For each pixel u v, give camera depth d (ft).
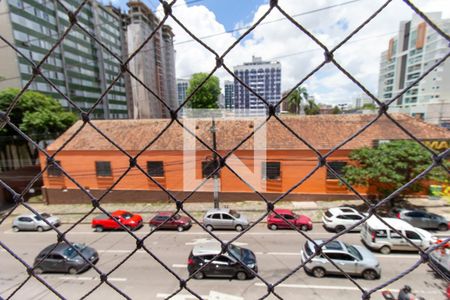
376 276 23.07
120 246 31.83
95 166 46.26
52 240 35.37
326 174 41.93
